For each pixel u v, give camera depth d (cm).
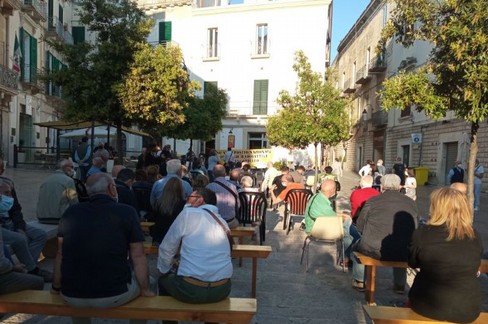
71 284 301
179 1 3384
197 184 597
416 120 2564
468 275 306
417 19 657
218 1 3578
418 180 2319
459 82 578
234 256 476
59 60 3109
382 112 3133
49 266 577
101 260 299
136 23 1175
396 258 456
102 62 1087
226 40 3331
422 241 324
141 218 690
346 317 433
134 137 3509
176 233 339
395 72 2878
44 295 335
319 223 592
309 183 1312
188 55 3406
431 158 2358
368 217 479
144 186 699
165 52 1184
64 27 3173
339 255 645
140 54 1113
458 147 2052
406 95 630
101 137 2634
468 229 314
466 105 577
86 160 1118
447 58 585
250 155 2538
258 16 3269
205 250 331
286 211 931
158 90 1148
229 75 3331
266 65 3259
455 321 304
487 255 505
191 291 322
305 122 1292
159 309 316
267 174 1372
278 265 628
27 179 1628
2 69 2041
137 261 321
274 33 3238
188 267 327
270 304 466
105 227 302
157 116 1159
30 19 2541
